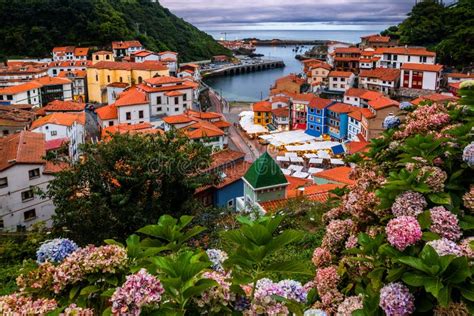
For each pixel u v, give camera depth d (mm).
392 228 4531
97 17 155125
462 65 99562
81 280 4324
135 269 4199
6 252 17078
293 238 3711
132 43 145250
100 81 107812
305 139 71688
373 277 4754
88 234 18047
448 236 4781
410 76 91375
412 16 127188
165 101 81750
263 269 3928
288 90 109250
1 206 31672
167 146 19953
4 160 32719
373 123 61344
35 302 3877
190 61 186500
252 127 82000
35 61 135375
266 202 21875
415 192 5309
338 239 6344
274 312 3785
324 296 5512
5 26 144625
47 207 33938
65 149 23359
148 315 3428
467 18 116875
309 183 37969
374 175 7047
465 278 3977
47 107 77625
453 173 5773
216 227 17531
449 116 7801
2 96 86875
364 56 114312
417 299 4289
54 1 150875
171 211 19281
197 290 3611
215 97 120875
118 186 19000
